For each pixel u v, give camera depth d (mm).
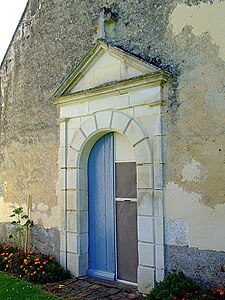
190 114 4219
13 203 6852
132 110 4789
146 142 4582
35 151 6371
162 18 4586
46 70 6270
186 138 4238
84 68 5324
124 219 5043
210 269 3947
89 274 5371
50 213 5961
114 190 5191
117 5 5152
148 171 4539
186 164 4219
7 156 7125
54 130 5992
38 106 6379
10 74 7172
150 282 4406
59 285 5023
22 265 5637
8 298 4555
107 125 5070
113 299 4379
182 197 4230
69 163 5598
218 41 4039
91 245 5441
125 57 4801
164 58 4520
